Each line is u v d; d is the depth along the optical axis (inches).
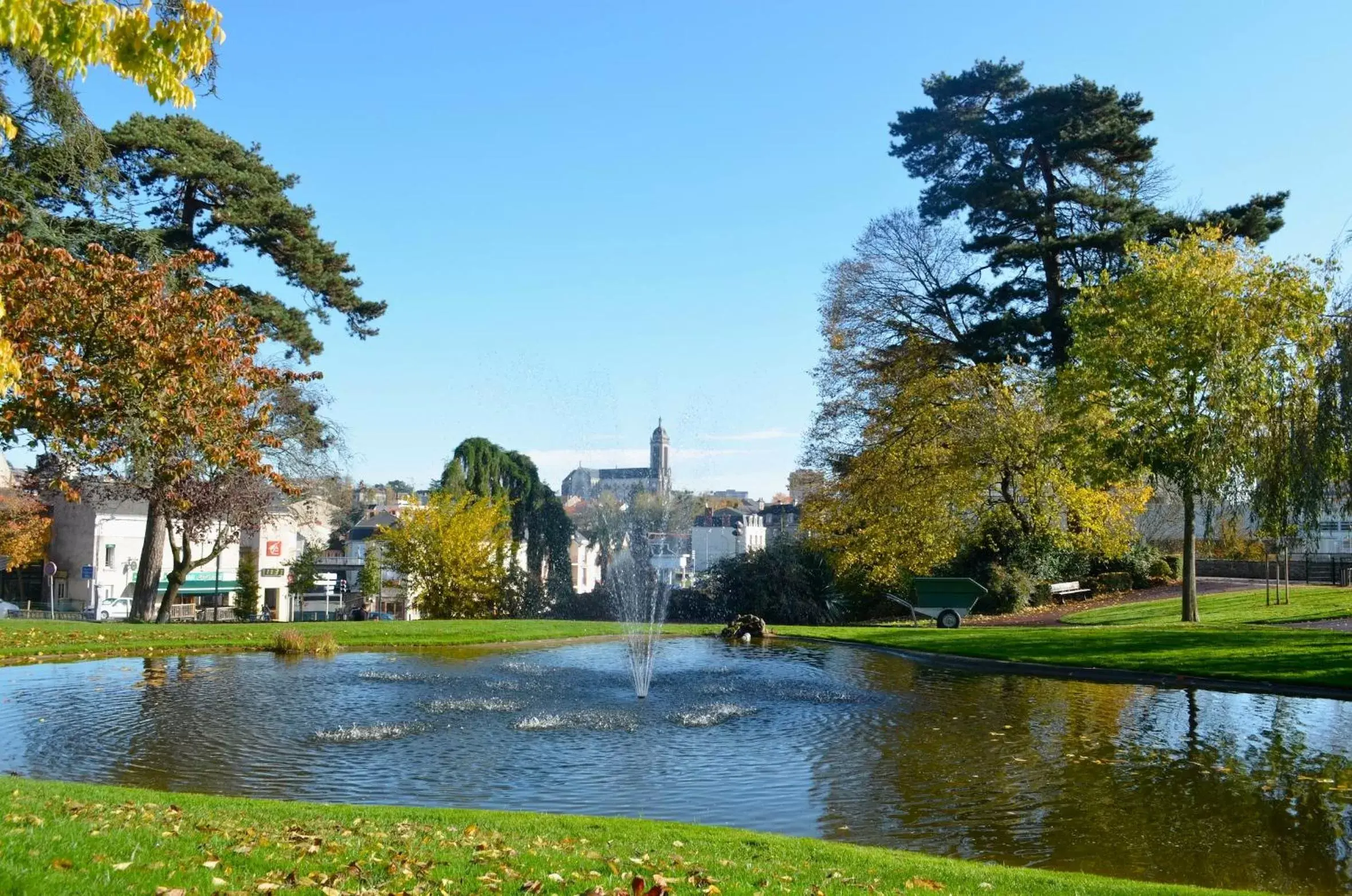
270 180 1157.1
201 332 689.0
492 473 1740.9
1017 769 408.8
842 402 1435.8
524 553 1968.5
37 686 621.9
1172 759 425.1
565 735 478.9
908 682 661.9
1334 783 383.2
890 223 1441.9
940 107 1423.5
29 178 852.0
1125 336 958.4
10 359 232.1
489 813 314.2
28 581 2025.1
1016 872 262.4
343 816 295.6
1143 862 295.0
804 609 1421.0
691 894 216.7
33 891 184.7
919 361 1421.0
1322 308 818.8
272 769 403.5
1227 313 891.4
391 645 883.4
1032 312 1338.6
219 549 1191.6
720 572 1503.4
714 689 627.2
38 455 1039.0
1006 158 1392.7
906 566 1310.3
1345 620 865.5
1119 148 1339.8
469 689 623.2
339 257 1179.3
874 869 256.8
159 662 745.0
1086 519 1236.5
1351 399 613.0
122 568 1983.3
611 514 2273.6
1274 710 539.2
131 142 1008.2
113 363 634.2
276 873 213.6
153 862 214.7
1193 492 912.9
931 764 419.5
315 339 1159.0
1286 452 701.9
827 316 1476.4
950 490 1253.7
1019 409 1233.4
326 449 1240.8
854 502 1363.2
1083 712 539.8
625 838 282.5
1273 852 303.9
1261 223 1222.3
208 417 705.6
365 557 2068.2
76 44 226.8
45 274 625.3
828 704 572.7
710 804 357.4
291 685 634.8
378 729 485.1
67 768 401.7
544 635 965.2
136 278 652.7
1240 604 1059.3
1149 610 1103.0
